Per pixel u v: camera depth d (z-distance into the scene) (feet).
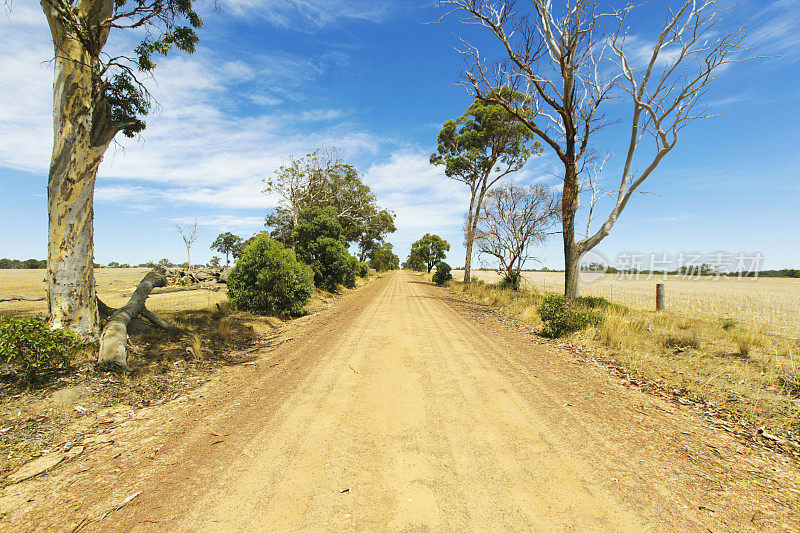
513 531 7.91
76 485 10.09
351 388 17.88
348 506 8.81
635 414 15.01
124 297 59.36
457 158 94.99
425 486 9.66
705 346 25.48
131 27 22.79
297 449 11.85
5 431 13.07
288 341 30.53
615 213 42.91
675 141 37.35
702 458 11.49
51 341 16.76
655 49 36.91
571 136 45.24
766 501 9.29
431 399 16.34
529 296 57.62
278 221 102.58
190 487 9.85
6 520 8.61
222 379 20.20
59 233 20.75
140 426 14.11
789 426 13.69
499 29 43.70
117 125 21.83
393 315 44.83
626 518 8.45
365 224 129.29
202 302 51.19
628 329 29.19
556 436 12.84
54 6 19.34
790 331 32.83
